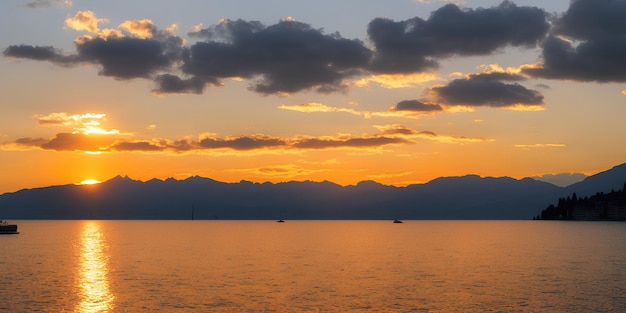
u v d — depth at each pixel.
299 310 71.12
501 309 71.62
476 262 129.25
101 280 96.56
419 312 70.00
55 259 138.00
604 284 91.31
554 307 72.75
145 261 132.12
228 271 109.81
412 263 127.06
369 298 78.69
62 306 73.81
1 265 122.81
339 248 181.75
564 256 146.88
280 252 162.38
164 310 71.31
